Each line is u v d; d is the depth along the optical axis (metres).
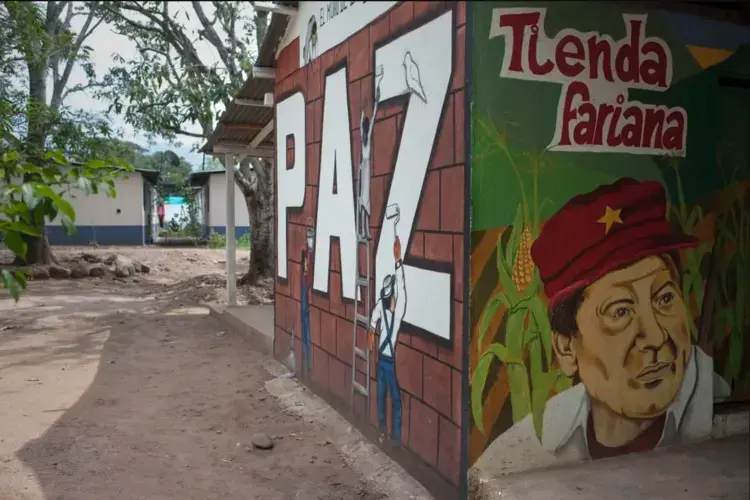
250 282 14.71
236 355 8.84
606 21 4.09
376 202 5.08
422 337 4.39
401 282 4.69
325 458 5.14
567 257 4.09
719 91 4.72
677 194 4.39
